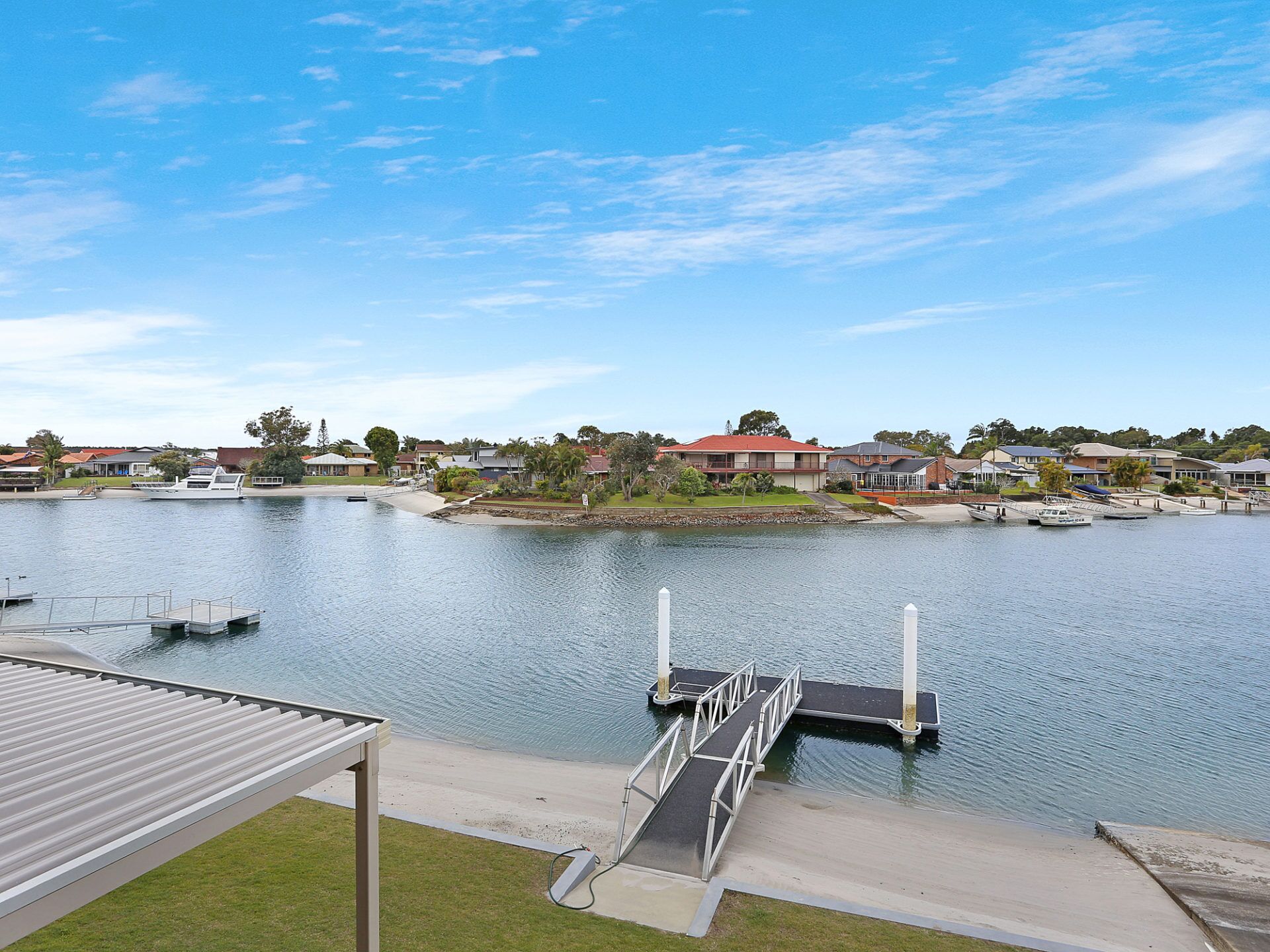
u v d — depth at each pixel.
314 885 11.16
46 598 41.44
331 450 188.25
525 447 132.50
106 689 9.27
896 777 19.23
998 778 19.25
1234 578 51.53
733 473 103.25
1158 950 11.38
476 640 33.62
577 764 19.84
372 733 7.51
